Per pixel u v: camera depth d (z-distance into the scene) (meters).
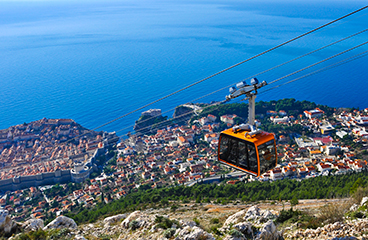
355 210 24.23
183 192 93.00
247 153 24.05
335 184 79.56
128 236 25.69
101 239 25.81
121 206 84.88
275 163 24.64
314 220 24.97
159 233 24.48
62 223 29.89
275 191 80.69
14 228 28.33
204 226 26.31
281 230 25.14
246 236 23.30
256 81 23.02
